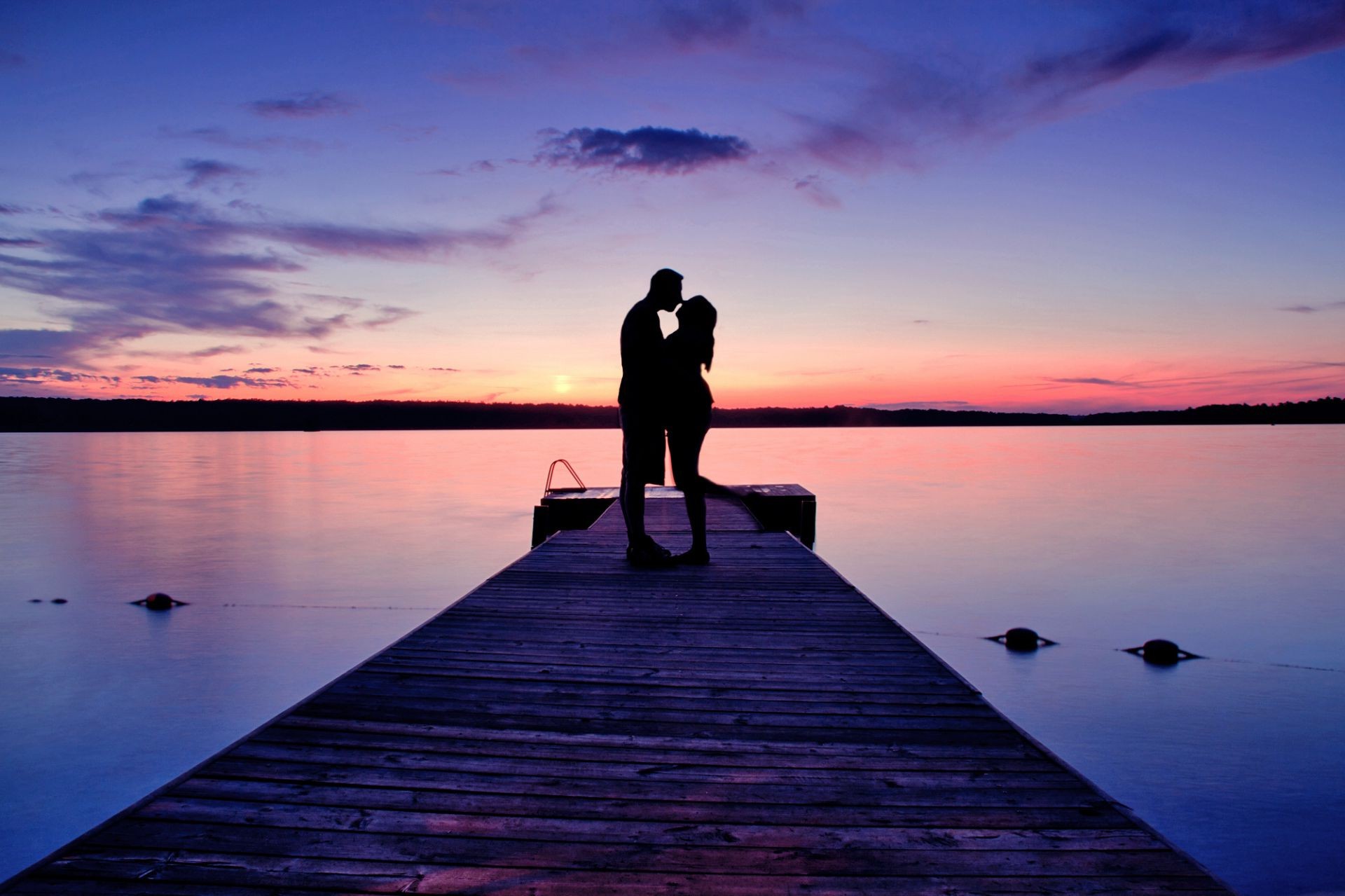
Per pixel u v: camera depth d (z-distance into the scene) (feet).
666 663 11.64
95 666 32.71
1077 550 62.34
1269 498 104.01
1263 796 19.94
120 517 86.17
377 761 8.14
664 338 19.08
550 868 6.29
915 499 104.37
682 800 7.45
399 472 159.94
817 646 12.57
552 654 12.03
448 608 14.94
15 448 283.59
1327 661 32.30
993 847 6.68
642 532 19.38
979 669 31.78
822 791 7.68
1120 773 21.49
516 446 315.58
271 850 6.43
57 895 5.76
